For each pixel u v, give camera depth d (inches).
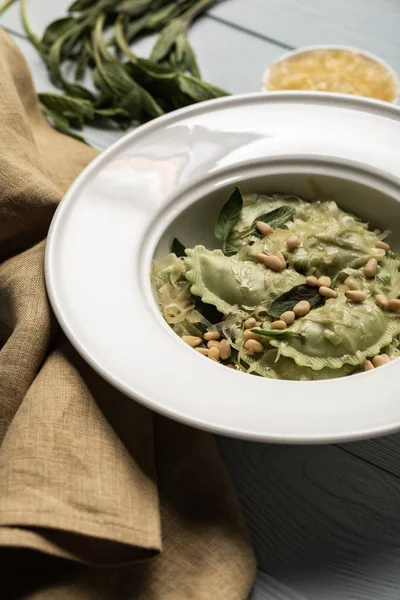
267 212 22.9
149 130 22.8
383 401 19.2
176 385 19.6
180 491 20.6
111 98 27.0
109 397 20.2
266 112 23.1
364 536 20.3
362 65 27.0
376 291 21.8
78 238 21.6
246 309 21.8
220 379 19.7
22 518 18.5
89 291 21.0
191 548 20.1
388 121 22.8
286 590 19.9
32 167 22.8
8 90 23.7
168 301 22.0
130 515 19.1
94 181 22.2
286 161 22.8
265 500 20.8
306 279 21.7
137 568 19.9
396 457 21.0
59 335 21.0
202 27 29.2
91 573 19.8
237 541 20.1
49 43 28.3
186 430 20.9
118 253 21.6
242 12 29.6
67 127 26.4
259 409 19.2
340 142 22.8
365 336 21.1
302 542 20.4
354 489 20.8
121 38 28.2
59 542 18.8
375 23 29.1
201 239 23.3
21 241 22.7
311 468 21.0
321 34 28.9
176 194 22.4
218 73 28.2
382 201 22.6
